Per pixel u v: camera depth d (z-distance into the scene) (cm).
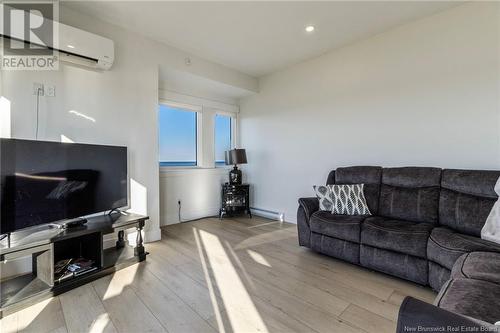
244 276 218
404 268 204
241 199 450
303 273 225
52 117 237
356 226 235
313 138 377
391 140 297
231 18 269
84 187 229
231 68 411
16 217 181
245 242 308
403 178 260
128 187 275
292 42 325
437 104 263
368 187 280
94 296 186
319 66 367
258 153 462
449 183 229
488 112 235
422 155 274
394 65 293
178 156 423
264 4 245
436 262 183
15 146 182
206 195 446
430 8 254
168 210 395
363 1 242
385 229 217
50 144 204
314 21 276
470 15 243
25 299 172
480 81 238
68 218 216
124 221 236
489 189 202
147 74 308
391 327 152
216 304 176
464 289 110
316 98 372
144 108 305
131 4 243
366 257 227
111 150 254
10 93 215
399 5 248
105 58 254
